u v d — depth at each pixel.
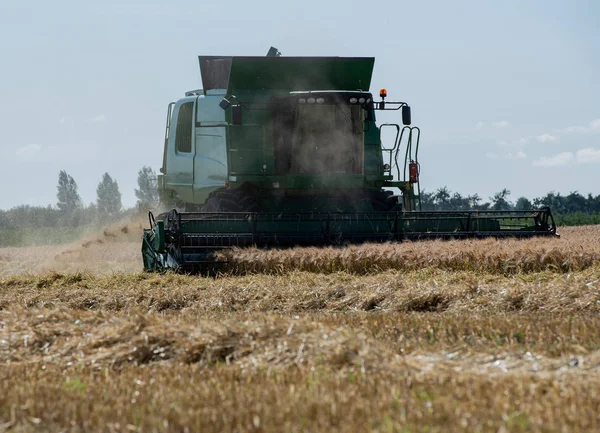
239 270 47.78
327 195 55.72
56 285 46.06
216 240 49.47
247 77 55.25
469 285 39.41
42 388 20.28
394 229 52.53
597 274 39.75
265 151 54.66
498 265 45.06
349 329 24.70
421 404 16.94
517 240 50.25
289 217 51.44
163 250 48.84
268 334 24.80
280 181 54.09
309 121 55.00
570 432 14.79
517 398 17.39
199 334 25.47
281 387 19.23
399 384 18.97
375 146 55.41
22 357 26.83
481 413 16.12
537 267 44.62
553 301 36.12
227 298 40.56
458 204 153.00
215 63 60.19
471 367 21.83
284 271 47.06
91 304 41.34
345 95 54.66
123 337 26.33
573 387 18.20
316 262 46.91
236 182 54.47
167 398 18.67
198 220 49.81
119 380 21.45
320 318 32.41
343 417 16.20
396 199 56.62
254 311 38.47
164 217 57.75
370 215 52.41
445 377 19.73
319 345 23.02
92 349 26.14
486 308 36.56
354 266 46.72
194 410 17.41
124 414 17.50
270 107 54.81
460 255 45.66
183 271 47.91
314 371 20.72
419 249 46.84
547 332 25.75
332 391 18.25
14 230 168.62
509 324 28.02
